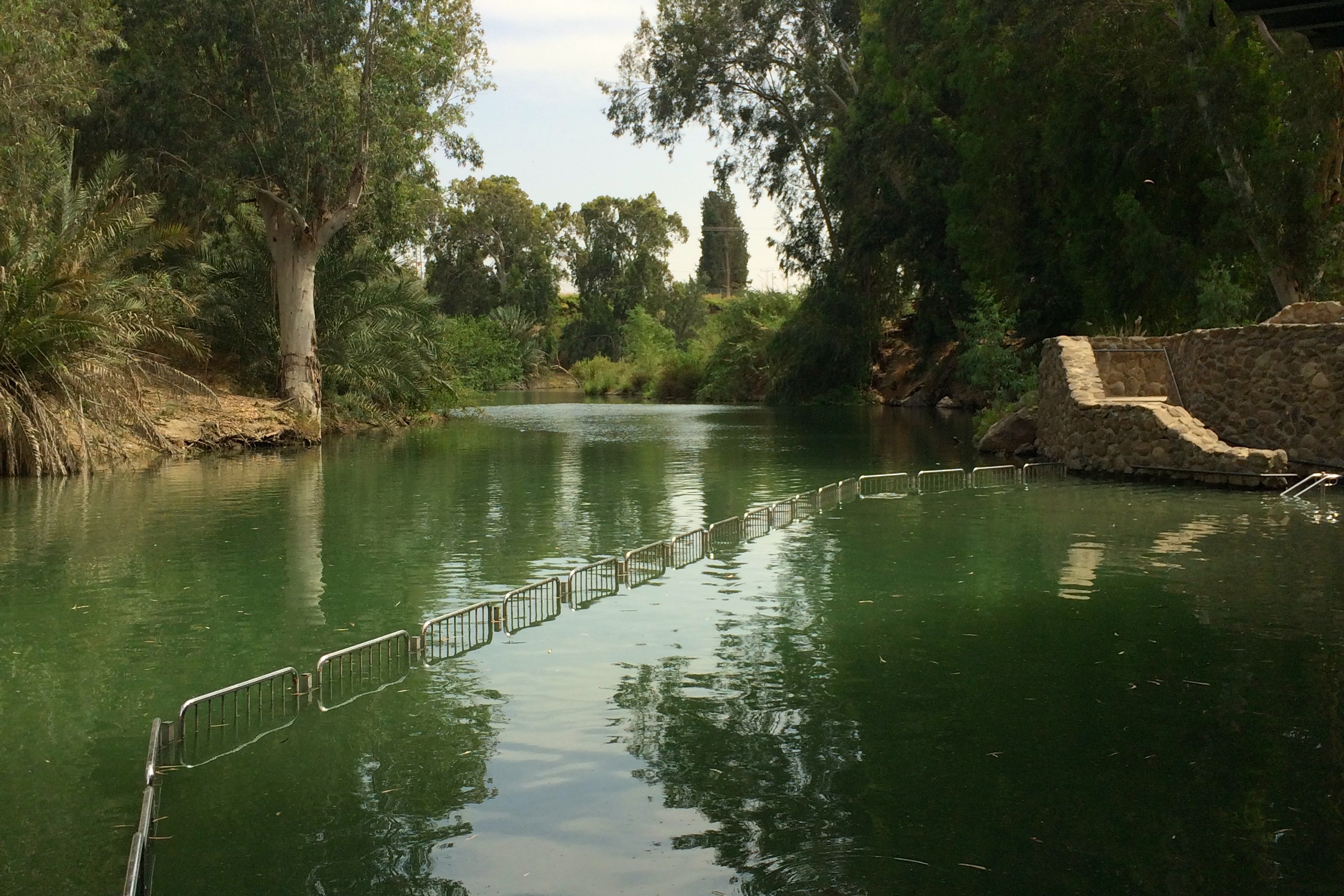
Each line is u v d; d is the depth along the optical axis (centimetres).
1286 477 1628
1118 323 2761
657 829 501
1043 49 2736
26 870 471
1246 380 1817
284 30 2708
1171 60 2530
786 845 484
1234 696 672
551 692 697
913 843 484
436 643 819
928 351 4966
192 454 2495
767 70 5250
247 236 3247
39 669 765
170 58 2811
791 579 1042
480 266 9506
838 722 636
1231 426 1852
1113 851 475
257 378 3228
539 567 1118
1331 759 570
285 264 2978
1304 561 1073
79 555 1196
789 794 538
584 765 576
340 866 470
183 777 568
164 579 1070
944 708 659
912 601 940
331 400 3297
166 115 2742
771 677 724
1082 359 2084
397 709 666
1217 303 2366
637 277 9819
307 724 644
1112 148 2652
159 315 2336
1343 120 2345
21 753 607
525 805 528
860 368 5238
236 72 2755
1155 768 561
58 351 2009
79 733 638
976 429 3045
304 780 563
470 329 6134
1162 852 473
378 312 3450
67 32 2620
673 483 1923
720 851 479
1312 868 458
